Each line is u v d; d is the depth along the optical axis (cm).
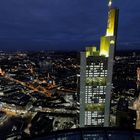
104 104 14788
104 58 14325
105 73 14462
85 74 14350
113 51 14338
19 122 17512
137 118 14500
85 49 14562
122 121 14575
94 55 14412
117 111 15325
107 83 14575
